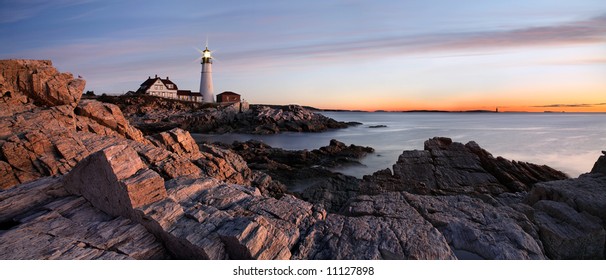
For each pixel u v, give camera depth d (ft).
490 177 76.23
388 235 27.27
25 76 70.49
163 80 358.02
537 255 25.91
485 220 31.01
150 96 309.42
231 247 24.08
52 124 63.93
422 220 30.42
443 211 33.45
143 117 258.16
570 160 140.36
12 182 49.47
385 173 79.61
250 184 77.25
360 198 37.55
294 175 97.55
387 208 33.71
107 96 301.43
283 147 188.85
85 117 73.51
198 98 361.71
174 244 24.71
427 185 73.31
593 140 211.00
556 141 207.00
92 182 29.63
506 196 51.67
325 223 29.96
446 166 81.35
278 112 288.10
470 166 81.20
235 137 231.71
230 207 30.94
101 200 29.22
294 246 26.45
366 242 26.40
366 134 267.59
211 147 88.74
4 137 55.11
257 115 279.69
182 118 260.62
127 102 289.12
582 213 32.37
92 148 58.13
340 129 314.35
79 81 78.54
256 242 23.70
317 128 286.25
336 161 128.26
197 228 25.16
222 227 25.39
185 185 33.30
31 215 28.55
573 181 41.11
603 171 44.86
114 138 63.46
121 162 28.58
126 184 26.48
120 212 27.96
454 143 93.35
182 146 80.23
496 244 26.71
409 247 25.49
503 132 281.13
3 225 27.68
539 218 32.83
